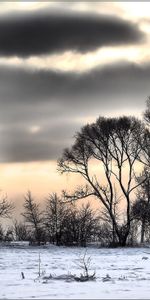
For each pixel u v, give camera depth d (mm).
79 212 58812
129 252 43594
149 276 19922
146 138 58719
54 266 25609
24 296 13438
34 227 59062
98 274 20859
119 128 58594
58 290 14844
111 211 58062
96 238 58906
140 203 58062
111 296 13406
